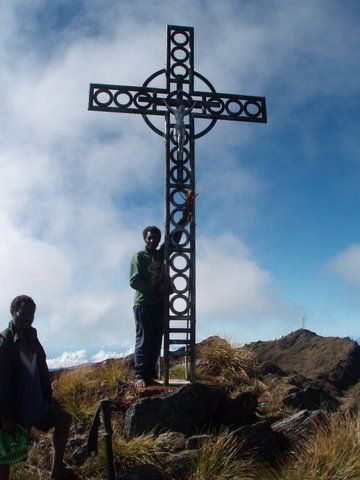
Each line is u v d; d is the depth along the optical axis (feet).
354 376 26.21
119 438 15.14
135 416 15.85
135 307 18.56
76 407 17.66
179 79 20.57
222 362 23.07
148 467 13.93
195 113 20.30
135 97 20.33
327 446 14.60
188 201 18.83
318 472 13.55
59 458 13.15
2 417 11.84
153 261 18.54
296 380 23.43
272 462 15.07
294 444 16.14
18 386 12.30
